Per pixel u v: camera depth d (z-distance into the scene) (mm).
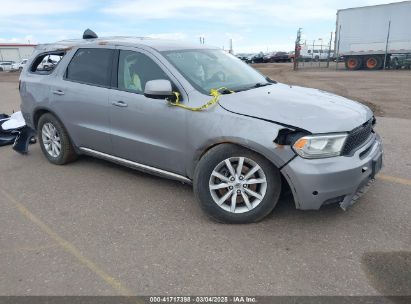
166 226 3807
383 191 4434
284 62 51812
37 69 5891
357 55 29469
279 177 3588
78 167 5633
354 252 3254
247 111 3592
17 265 3234
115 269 3135
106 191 4723
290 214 3922
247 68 5051
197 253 3316
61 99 5219
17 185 5059
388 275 2943
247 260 3193
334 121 3451
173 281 2963
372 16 27797
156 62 4281
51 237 3676
